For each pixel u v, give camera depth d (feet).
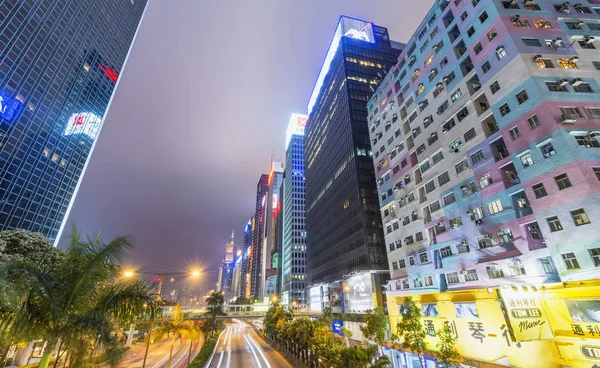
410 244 151.23
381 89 205.87
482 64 115.24
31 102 285.64
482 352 90.74
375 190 265.34
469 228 112.98
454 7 137.28
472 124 118.62
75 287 35.24
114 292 40.68
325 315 169.89
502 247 98.58
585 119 87.61
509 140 99.25
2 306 29.37
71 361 34.01
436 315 111.24
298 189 621.31
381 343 126.82
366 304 223.10
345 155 299.38
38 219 286.05
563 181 82.89
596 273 72.18
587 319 68.64
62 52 323.37
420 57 160.86
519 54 101.04
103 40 384.27
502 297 73.10
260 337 253.44
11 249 101.09
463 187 118.83
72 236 38.93
